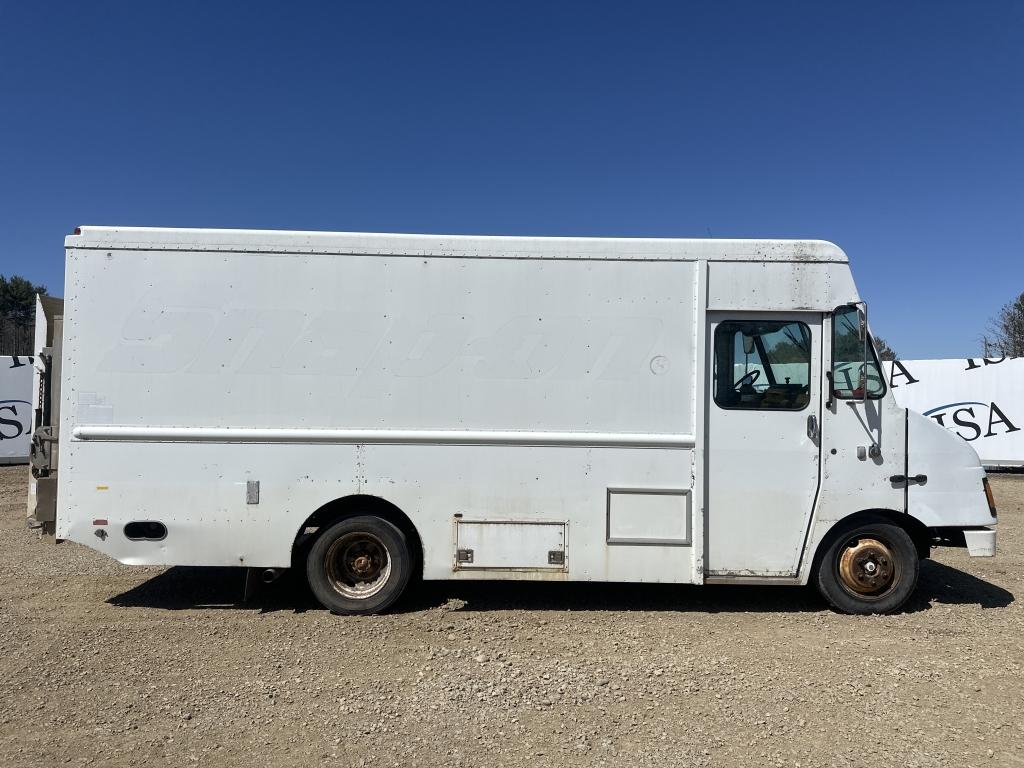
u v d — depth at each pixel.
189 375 4.94
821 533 5.04
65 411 4.90
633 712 3.55
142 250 4.94
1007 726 3.44
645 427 5.03
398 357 5.00
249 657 4.29
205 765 3.05
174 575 6.17
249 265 4.96
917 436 5.06
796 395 5.04
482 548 5.02
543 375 5.02
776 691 3.81
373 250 5.01
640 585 5.93
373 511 5.14
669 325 5.04
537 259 5.04
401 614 5.11
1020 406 14.77
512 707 3.60
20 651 4.36
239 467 4.95
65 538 4.90
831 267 5.05
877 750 3.20
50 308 5.46
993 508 5.13
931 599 5.58
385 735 3.32
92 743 3.24
